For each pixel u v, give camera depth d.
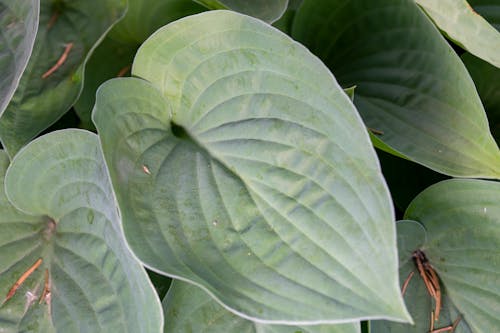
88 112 0.87
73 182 0.78
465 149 0.85
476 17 0.86
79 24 0.82
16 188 0.78
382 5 0.87
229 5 0.82
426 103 0.87
